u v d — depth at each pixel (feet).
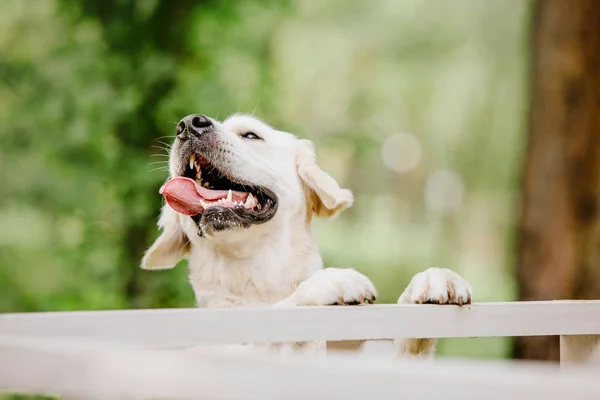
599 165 26.27
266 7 31.71
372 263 53.42
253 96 30.89
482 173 58.90
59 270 28.94
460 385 4.82
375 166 65.10
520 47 49.78
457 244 65.00
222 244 13.00
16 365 5.51
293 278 13.61
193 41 29.40
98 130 27.96
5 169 29.86
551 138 26.78
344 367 4.98
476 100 56.49
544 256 26.53
